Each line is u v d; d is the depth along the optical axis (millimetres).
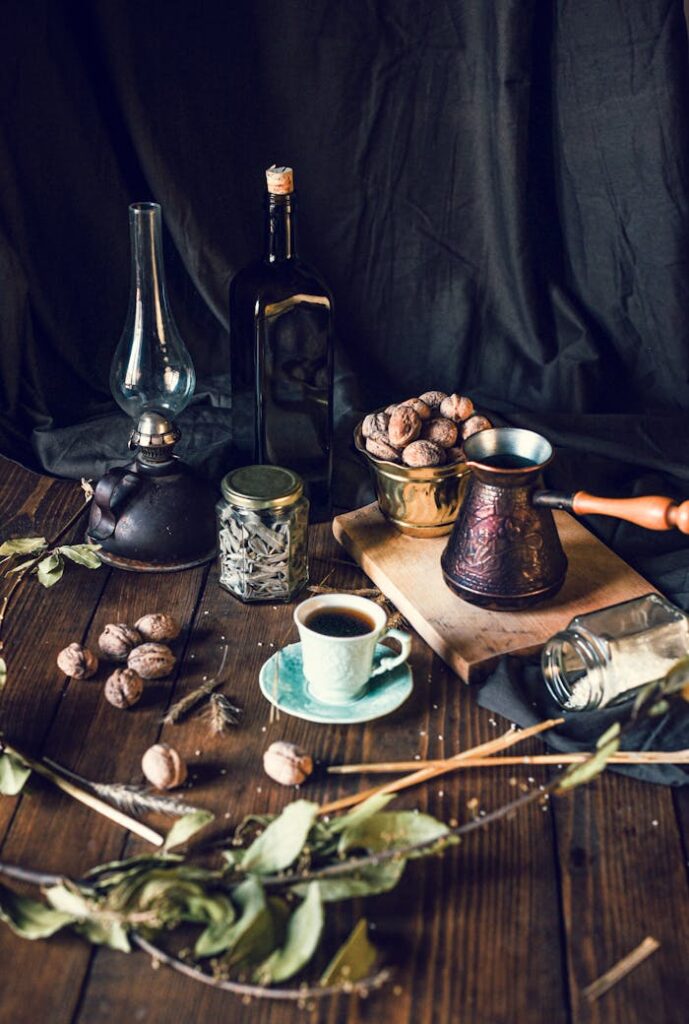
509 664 1201
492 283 1608
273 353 1419
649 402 1634
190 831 1015
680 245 1532
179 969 974
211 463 1500
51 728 1165
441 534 1380
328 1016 948
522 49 1467
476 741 1161
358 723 1175
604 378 1626
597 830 1079
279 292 1395
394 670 1208
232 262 1580
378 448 1337
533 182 1565
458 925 1007
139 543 1347
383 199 1581
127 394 1495
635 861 1057
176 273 1605
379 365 1664
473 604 1274
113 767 1130
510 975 975
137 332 1474
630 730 1089
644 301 1578
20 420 1586
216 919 967
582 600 1289
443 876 1041
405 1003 956
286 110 1537
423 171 1566
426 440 1337
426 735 1166
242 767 1130
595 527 1410
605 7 1449
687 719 1137
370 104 1533
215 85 1513
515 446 1258
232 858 1014
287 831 996
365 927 960
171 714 1173
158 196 1537
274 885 1003
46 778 1119
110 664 1241
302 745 1153
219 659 1247
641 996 963
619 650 1141
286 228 1386
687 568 1325
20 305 1542
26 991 959
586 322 1604
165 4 1463
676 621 1164
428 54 1508
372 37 1501
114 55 1467
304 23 1491
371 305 1635
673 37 1444
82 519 1447
